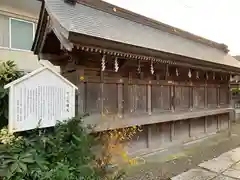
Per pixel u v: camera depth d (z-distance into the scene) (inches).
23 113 128.8
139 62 211.2
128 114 226.5
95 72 200.5
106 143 206.5
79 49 155.9
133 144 243.8
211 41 489.7
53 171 115.3
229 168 221.1
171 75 285.7
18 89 126.7
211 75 364.5
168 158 253.4
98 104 199.6
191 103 323.3
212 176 199.0
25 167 109.3
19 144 123.0
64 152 134.3
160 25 353.4
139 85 242.7
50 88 144.3
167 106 279.0
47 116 141.7
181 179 191.6
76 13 206.7
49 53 212.8
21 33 365.4
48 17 179.5
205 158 257.4
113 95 214.8
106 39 163.8
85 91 189.5
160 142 280.7
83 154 142.8
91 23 200.5
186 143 325.4
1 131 127.0
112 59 202.2
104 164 191.5
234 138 378.9
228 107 430.0
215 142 345.1
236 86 633.6
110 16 265.1
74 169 128.5
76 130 148.8
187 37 418.6
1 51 341.1
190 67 267.7
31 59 375.2
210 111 342.6
